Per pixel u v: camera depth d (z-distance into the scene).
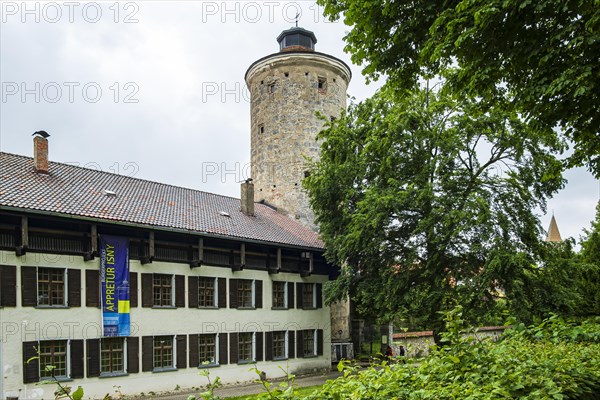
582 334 7.35
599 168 10.94
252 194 34.81
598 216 25.81
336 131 29.62
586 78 8.32
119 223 23.16
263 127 42.59
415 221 26.41
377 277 27.89
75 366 21.59
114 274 23.28
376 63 11.70
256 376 28.67
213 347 27.27
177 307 25.62
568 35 8.48
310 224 40.38
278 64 42.06
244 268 29.11
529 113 9.77
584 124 9.49
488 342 6.56
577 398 5.34
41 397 20.39
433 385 5.14
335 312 38.41
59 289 21.88
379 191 26.12
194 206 30.67
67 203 22.78
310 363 32.28
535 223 24.75
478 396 4.57
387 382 5.05
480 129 24.94
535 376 5.29
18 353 20.08
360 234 25.58
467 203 23.36
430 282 25.75
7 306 20.03
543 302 23.45
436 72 11.51
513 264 22.64
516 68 9.34
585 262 25.19
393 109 26.48
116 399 22.56
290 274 31.98
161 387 24.34
